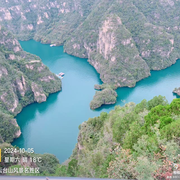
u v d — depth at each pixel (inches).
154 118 1887.3
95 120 2864.2
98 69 7106.3
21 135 4375.0
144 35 7406.5
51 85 5974.4
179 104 2034.9
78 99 5605.3
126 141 1743.4
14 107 5002.5
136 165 1301.7
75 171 1963.6
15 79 5319.9
